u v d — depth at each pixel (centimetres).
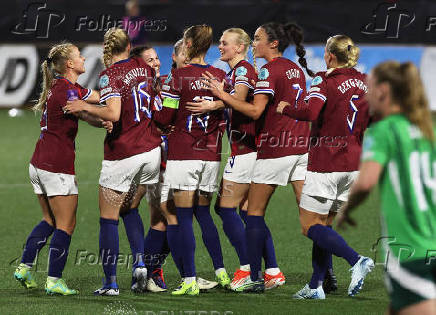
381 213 1255
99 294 1916
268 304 1814
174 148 1917
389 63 1251
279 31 1964
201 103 1873
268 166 1922
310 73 2016
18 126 5469
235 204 2016
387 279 1242
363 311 1734
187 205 1923
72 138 1922
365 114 1827
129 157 1894
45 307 1783
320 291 1869
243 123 1980
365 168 1206
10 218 2977
